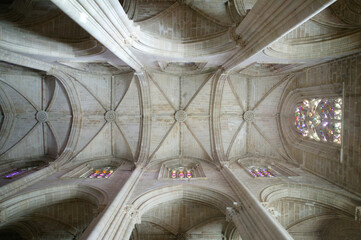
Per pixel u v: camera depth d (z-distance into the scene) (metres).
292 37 10.48
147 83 14.75
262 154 15.88
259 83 15.52
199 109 15.80
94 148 15.71
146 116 15.58
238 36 9.68
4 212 8.90
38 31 10.52
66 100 15.16
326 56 9.85
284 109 15.15
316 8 5.31
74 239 12.23
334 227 11.06
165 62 13.34
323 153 11.42
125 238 7.34
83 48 10.81
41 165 14.84
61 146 15.33
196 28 11.58
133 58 11.24
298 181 11.21
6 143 14.60
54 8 11.16
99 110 15.75
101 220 7.33
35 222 11.82
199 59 12.05
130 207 8.85
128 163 15.18
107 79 15.46
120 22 8.45
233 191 10.24
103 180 11.98
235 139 15.76
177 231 12.42
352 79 9.35
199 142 15.71
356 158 9.16
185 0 11.43
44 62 11.90
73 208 11.88
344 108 9.84
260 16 7.61
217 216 11.89
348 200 9.16
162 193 10.61
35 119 15.12
